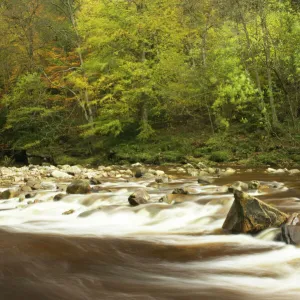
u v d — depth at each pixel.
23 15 27.83
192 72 21.95
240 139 21.38
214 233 5.73
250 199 5.70
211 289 3.60
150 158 21.86
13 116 25.34
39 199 9.28
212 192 8.70
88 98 24.94
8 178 15.57
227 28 22.67
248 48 20.17
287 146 19.08
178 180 12.77
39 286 3.57
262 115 21.73
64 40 27.20
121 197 8.45
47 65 28.77
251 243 5.16
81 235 5.57
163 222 6.54
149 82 22.45
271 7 20.22
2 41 27.80
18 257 4.36
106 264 4.29
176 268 4.20
